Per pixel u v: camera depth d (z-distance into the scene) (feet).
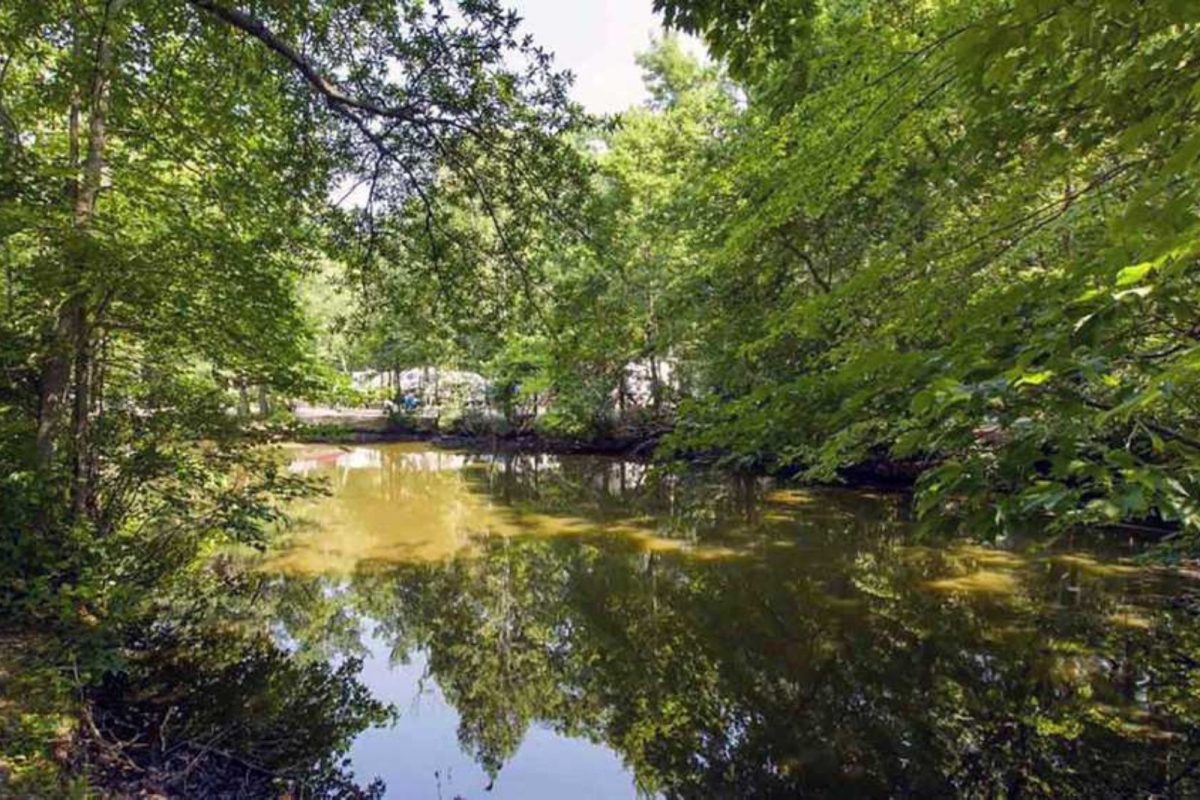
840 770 17.83
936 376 7.51
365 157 20.75
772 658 24.67
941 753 18.17
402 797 16.63
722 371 30.63
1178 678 21.45
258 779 15.98
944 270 10.96
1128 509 6.24
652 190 58.23
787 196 15.26
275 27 18.11
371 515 50.42
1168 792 15.76
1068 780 16.49
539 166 20.20
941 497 7.50
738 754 19.07
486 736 20.25
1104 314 5.84
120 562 21.03
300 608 30.27
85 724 15.24
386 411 96.02
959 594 29.66
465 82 18.58
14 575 18.11
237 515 23.59
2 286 20.71
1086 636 24.64
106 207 22.84
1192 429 8.14
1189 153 4.42
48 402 20.74
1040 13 5.50
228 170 22.97
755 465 58.29
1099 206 9.82
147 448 22.68
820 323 13.76
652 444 71.82
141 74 20.98
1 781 12.07
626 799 17.11
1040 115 9.47
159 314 21.09
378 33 18.26
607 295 41.65
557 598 32.14
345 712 20.85
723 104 54.65
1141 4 5.44
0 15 18.53
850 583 31.96
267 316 22.39
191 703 19.34
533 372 81.00
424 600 32.01
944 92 10.68
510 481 64.90
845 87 12.76
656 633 27.71
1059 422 7.04
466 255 22.04
